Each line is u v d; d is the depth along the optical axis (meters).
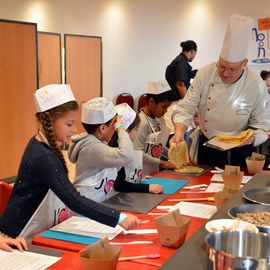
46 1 7.39
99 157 1.96
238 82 2.45
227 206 1.49
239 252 1.02
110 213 1.43
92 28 7.13
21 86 4.41
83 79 6.67
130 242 1.36
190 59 5.21
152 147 2.85
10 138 4.37
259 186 1.77
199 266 1.01
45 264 1.20
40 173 1.50
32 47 4.48
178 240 1.30
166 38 6.64
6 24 4.17
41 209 1.57
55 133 1.55
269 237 1.00
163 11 6.59
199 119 2.68
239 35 2.25
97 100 2.09
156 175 2.40
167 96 2.84
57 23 7.36
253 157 2.43
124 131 2.12
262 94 2.47
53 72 6.46
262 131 2.44
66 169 1.57
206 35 6.33
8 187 1.84
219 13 6.19
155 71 6.83
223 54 2.33
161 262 1.21
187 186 2.14
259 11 5.90
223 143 2.27
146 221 1.59
